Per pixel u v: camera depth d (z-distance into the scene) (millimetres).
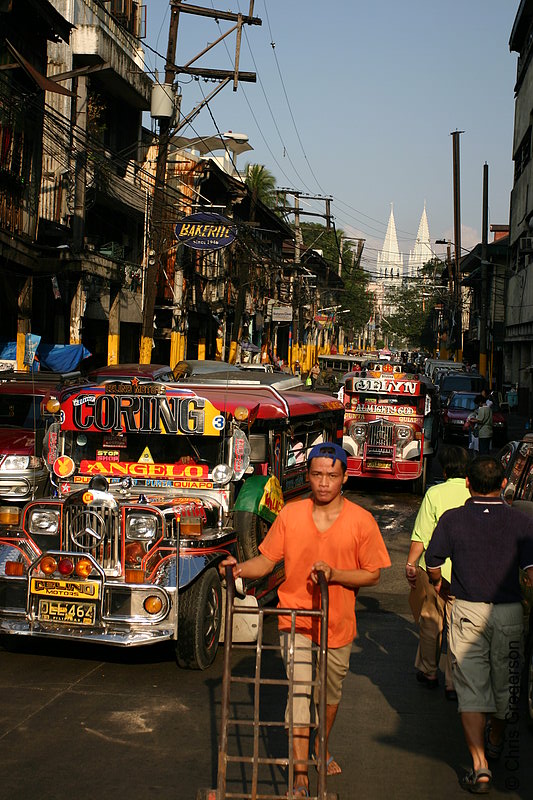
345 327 99812
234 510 8156
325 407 11477
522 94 46750
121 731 5918
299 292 62688
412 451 18734
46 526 7309
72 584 7000
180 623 7160
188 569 7062
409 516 16078
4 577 7156
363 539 4898
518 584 5355
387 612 9570
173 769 5328
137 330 35094
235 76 23219
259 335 56656
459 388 36000
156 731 5930
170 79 23344
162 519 7094
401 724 6250
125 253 32219
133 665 7473
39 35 20797
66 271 21312
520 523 5359
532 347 45469
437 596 7031
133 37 31938
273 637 8523
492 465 5434
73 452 8547
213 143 45125
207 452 8312
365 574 4840
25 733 5848
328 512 4949
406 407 18797
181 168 38656
